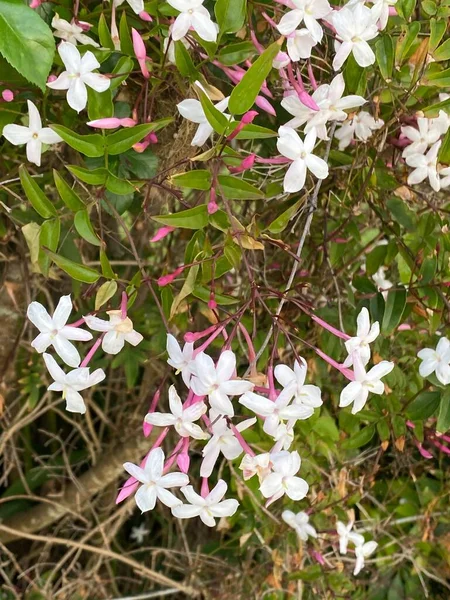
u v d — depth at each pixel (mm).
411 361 348
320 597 400
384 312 298
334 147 302
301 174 214
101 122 211
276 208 314
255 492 375
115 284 223
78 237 358
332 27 228
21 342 385
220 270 227
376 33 220
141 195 283
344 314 332
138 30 239
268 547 393
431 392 307
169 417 207
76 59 202
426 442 408
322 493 372
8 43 188
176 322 275
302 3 208
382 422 332
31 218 307
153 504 212
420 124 273
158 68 234
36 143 222
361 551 374
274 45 185
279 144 210
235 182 212
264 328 326
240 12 208
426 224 297
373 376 230
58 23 227
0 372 385
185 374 210
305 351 337
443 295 285
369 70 271
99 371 215
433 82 261
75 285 312
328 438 356
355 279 313
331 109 223
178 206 316
